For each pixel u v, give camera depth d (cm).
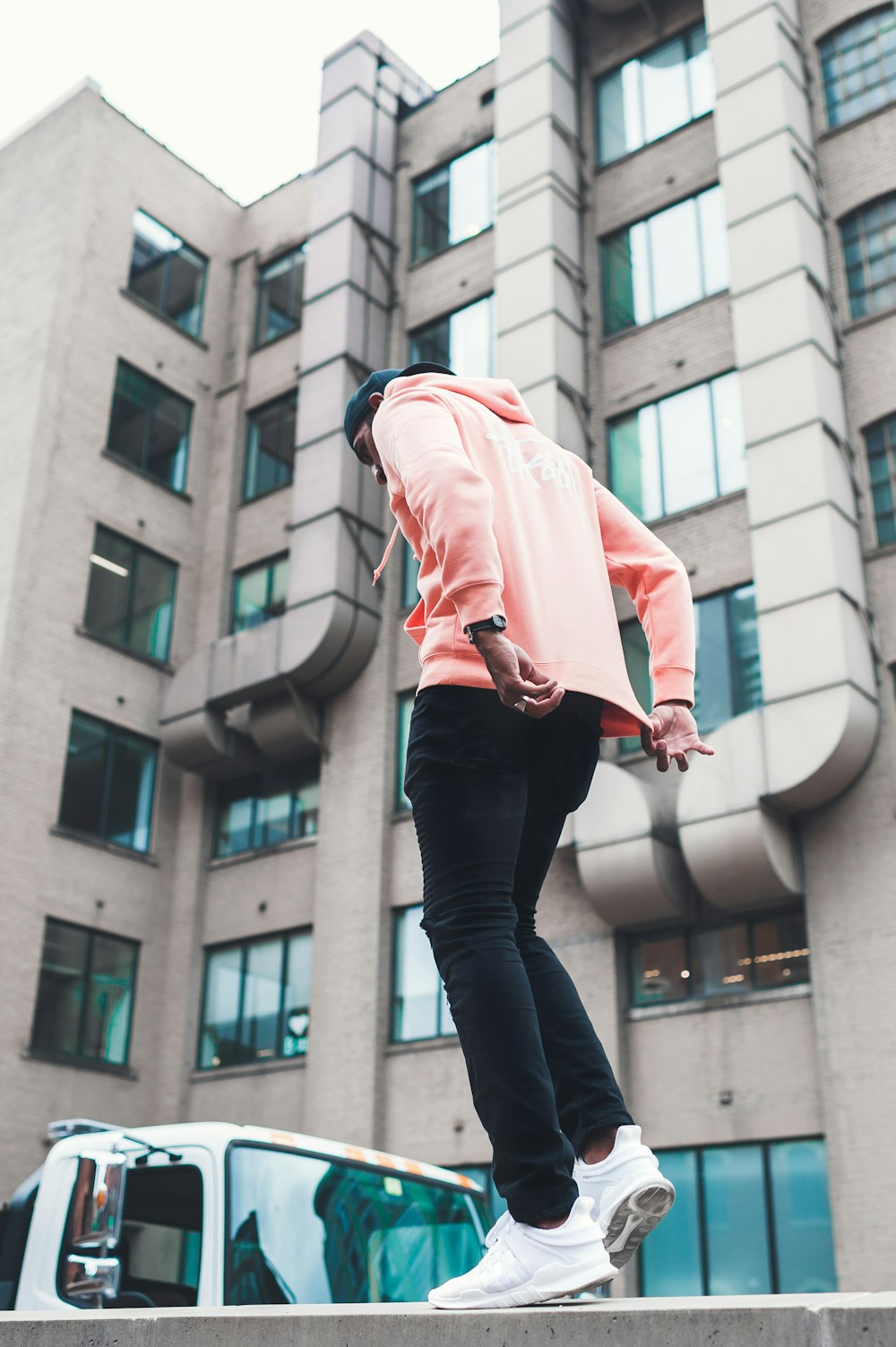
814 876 1628
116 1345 191
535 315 2155
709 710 1820
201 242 2825
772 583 1700
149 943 2244
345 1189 654
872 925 1565
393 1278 647
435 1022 1936
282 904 2191
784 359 1819
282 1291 598
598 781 1770
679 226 2189
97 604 2362
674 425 2050
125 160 2702
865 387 1862
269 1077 2066
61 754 2208
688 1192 1598
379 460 268
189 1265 589
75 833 2178
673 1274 1570
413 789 225
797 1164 1534
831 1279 1464
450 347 2444
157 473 2573
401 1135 1878
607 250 2266
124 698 2342
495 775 220
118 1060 2144
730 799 1631
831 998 1561
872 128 2014
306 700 2269
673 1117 1638
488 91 2605
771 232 1911
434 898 219
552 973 237
